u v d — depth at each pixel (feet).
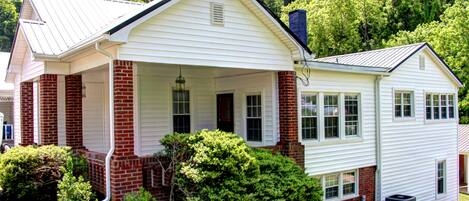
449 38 98.99
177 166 28.22
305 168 39.60
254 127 41.39
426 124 54.90
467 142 74.95
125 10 45.16
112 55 28.30
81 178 28.58
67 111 36.81
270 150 35.86
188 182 27.71
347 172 45.80
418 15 122.31
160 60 29.76
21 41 41.39
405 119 51.52
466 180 77.77
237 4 34.09
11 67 44.86
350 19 116.26
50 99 36.09
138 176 28.07
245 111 42.24
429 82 55.31
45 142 35.88
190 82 44.80
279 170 32.09
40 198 30.32
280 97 38.52
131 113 28.45
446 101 58.75
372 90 48.08
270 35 36.24
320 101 42.47
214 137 29.17
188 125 44.96
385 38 121.08
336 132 44.45
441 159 57.06
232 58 33.60
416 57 53.31
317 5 119.85
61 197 27.07
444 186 57.88
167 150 29.25
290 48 37.60
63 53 32.58
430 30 105.40
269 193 29.04
